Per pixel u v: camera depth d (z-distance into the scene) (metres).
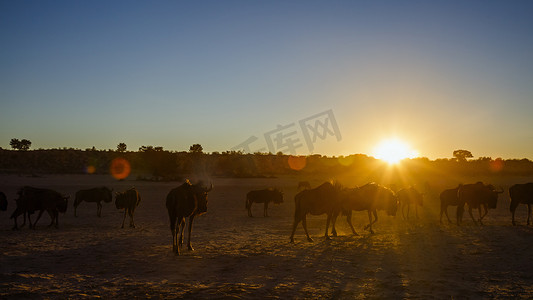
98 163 97.38
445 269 10.21
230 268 10.30
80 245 13.86
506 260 11.35
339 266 10.55
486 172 98.06
